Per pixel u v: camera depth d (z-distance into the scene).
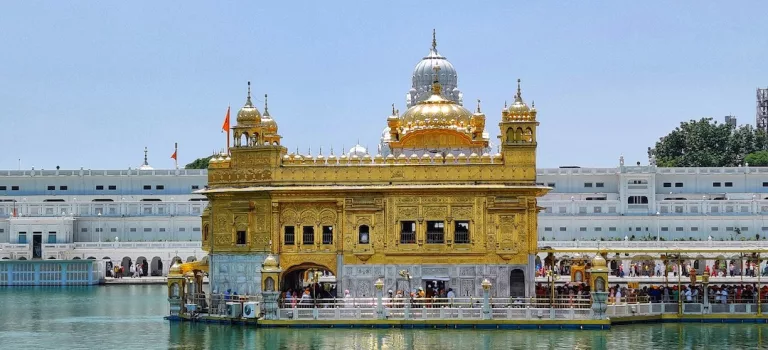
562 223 170.50
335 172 82.94
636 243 156.38
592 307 78.50
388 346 71.38
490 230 81.94
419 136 88.75
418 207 82.25
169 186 187.25
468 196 82.00
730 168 179.75
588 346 71.38
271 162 83.25
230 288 84.50
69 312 102.12
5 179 186.38
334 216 82.81
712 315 82.19
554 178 178.38
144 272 167.75
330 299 80.06
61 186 186.88
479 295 81.88
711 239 162.75
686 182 179.00
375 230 82.44
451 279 82.06
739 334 76.56
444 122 88.94
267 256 82.81
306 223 83.12
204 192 84.81
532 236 82.06
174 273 86.62
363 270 82.50
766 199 172.88
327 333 76.69
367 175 82.75
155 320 91.31
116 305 111.06
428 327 78.25
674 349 70.56
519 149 82.31
